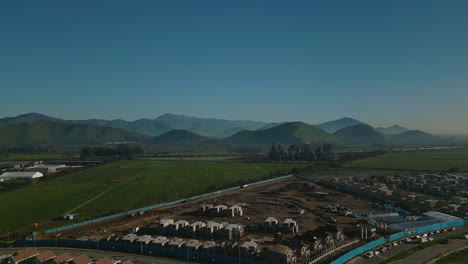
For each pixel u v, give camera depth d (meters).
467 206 127.31
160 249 86.56
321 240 90.31
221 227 106.00
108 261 75.81
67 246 93.25
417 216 119.12
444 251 86.06
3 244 94.50
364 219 121.50
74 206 147.62
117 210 140.12
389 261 79.50
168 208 144.12
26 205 148.75
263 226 112.19
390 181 195.50
